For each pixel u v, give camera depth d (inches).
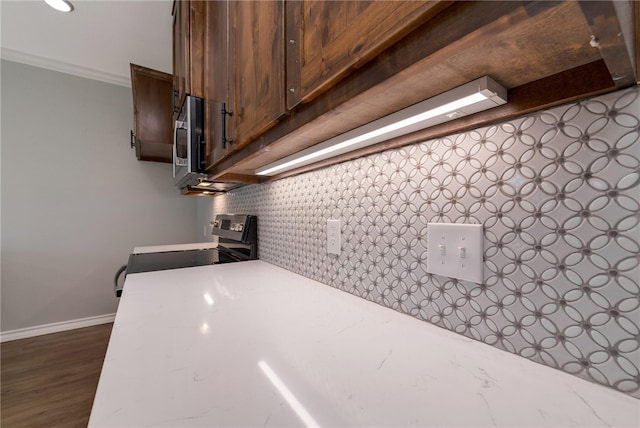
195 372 17.4
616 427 12.7
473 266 20.8
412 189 25.3
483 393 15.1
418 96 17.2
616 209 14.7
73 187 101.6
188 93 50.0
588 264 15.7
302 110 21.9
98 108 105.5
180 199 124.0
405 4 12.5
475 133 20.5
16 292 92.7
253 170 48.3
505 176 19.0
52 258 98.2
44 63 94.3
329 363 18.4
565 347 16.6
